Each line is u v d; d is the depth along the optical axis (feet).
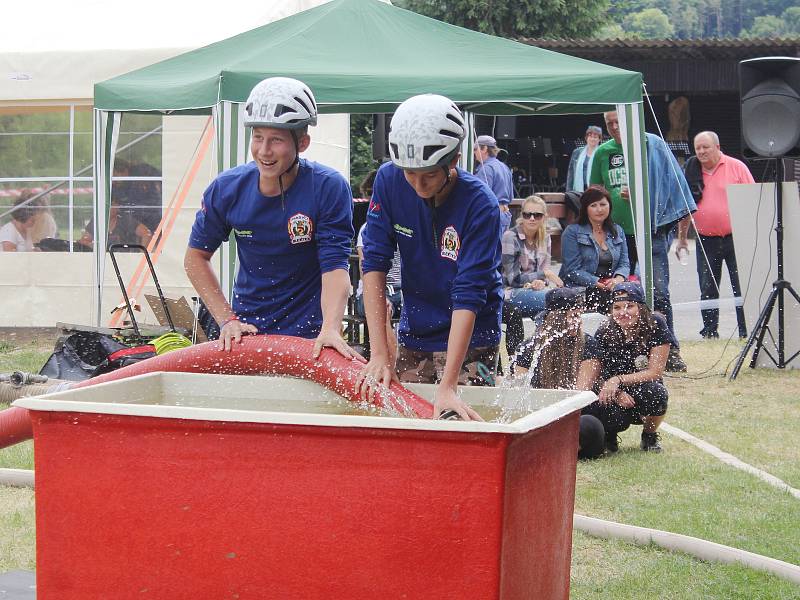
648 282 30.40
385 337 12.84
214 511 8.73
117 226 40.96
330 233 14.44
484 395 11.74
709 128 94.99
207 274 15.01
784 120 35.06
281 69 28.58
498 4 110.93
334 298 14.15
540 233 31.65
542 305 30.55
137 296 40.09
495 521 8.20
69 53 39.37
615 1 144.36
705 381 32.71
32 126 42.39
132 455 8.87
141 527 8.91
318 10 33.12
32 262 42.09
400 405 11.37
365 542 8.45
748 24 291.79
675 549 16.40
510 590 8.59
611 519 17.87
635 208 30.17
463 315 12.12
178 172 40.50
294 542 8.59
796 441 24.56
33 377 26.30
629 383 22.70
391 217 13.26
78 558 9.05
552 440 9.46
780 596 14.29
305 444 8.50
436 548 8.32
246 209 14.51
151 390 12.23
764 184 36.60
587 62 31.30
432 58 30.63
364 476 8.41
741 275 37.24
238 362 13.28
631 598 14.24
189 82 29.22
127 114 39.58
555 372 23.08
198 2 42.11
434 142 11.35
